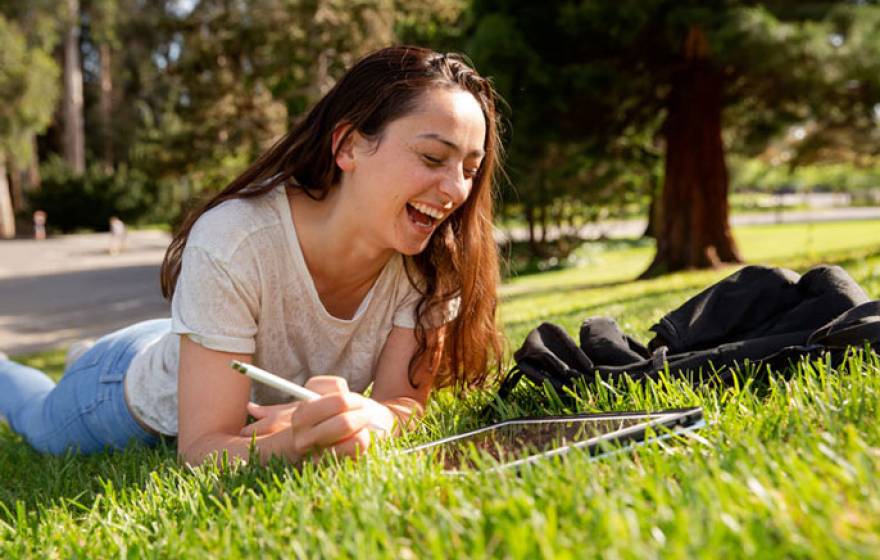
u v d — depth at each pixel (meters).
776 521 1.08
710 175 14.94
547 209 25.25
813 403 1.76
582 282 17.86
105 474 2.37
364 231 2.15
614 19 11.66
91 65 52.56
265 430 2.06
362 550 1.19
